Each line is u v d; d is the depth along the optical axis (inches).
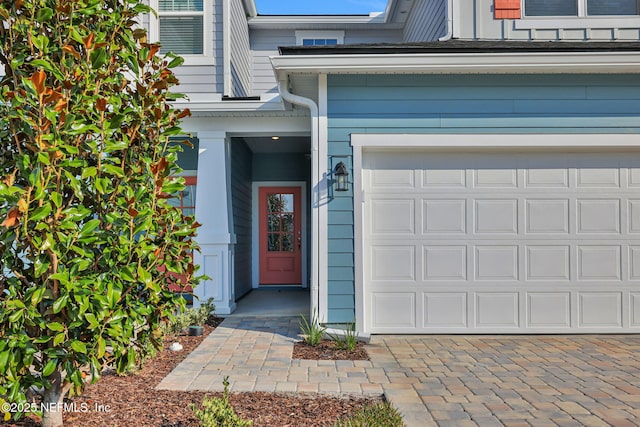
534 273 223.8
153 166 116.0
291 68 211.2
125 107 119.1
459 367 171.3
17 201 90.0
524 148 220.4
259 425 116.3
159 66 127.0
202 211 279.0
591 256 223.8
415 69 212.1
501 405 134.6
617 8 263.6
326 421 119.3
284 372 163.6
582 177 224.5
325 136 219.5
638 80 216.7
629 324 222.4
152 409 126.3
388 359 181.9
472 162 225.3
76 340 99.7
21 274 103.0
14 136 97.6
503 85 217.6
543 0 265.9
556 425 121.3
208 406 105.1
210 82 301.4
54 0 103.7
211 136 282.7
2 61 105.9
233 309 287.7
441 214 224.7
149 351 146.1
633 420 124.5
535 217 224.5
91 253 101.3
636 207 223.8
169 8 303.1
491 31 265.7
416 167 225.3
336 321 216.7
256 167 414.6
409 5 385.7
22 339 93.7
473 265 223.9
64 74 103.7
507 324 223.1
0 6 96.1
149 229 112.2
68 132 97.9
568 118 217.2
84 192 106.8
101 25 113.4
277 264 414.9
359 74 218.7
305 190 414.6
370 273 223.6
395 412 115.6
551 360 181.0
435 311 223.6
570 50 214.7
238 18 348.5
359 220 217.9
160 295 121.1
